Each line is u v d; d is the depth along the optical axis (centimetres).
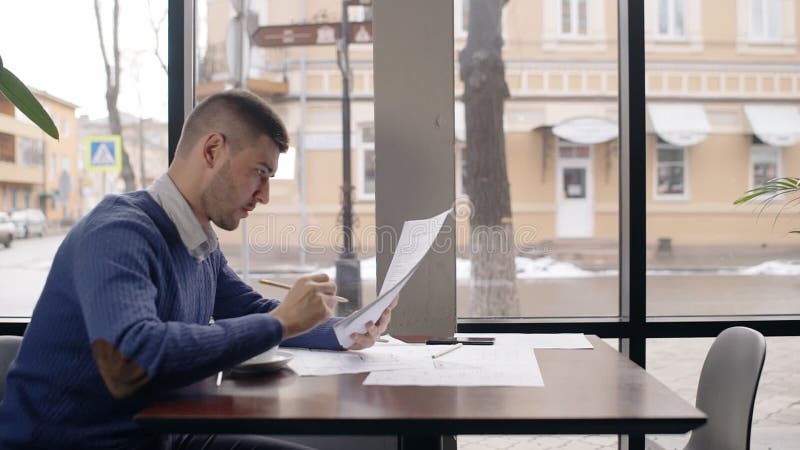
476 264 273
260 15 331
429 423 90
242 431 92
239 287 150
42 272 254
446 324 193
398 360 129
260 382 113
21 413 111
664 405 96
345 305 246
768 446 179
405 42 194
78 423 111
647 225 221
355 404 98
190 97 212
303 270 247
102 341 98
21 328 213
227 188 124
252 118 123
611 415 90
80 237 110
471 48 304
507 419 90
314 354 135
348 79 335
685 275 319
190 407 97
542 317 220
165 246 118
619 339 214
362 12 333
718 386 141
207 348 99
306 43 335
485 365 124
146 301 103
